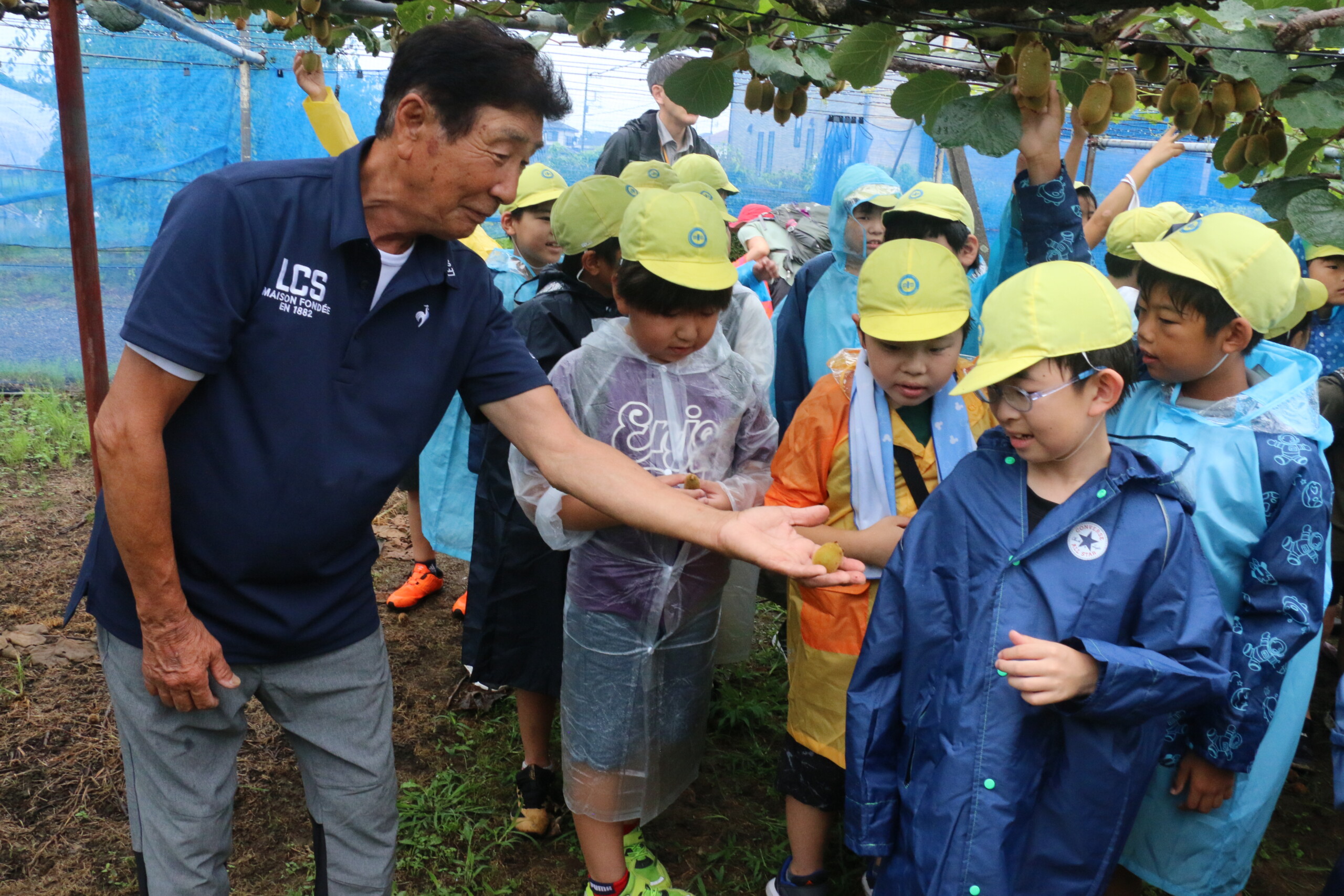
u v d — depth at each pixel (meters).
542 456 2.08
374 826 2.08
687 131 4.71
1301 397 2.15
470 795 3.08
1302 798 3.33
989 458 2.01
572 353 2.44
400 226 1.79
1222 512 2.08
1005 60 2.04
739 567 2.85
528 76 1.67
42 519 5.01
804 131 7.58
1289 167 2.39
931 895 1.85
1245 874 2.20
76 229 3.01
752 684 3.79
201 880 1.95
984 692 1.87
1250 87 2.00
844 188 3.14
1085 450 1.90
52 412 6.37
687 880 2.78
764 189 7.68
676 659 2.43
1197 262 2.07
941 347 2.18
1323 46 1.86
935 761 1.92
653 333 2.26
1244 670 2.05
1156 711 1.76
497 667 2.83
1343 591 3.66
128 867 2.71
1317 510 2.03
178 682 1.80
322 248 1.76
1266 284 2.03
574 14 2.22
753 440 2.55
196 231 1.66
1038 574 1.87
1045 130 2.26
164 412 1.69
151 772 1.91
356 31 3.12
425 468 4.07
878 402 2.33
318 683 1.99
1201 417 2.15
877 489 2.32
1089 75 2.13
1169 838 2.18
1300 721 2.19
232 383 1.76
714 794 3.17
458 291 1.94
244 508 1.80
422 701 3.61
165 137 7.37
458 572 4.78
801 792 2.42
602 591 2.35
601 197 2.68
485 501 2.92
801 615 2.38
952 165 5.91
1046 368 1.79
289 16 2.89
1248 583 2.09
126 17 2.99
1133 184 3.52
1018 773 1.84
